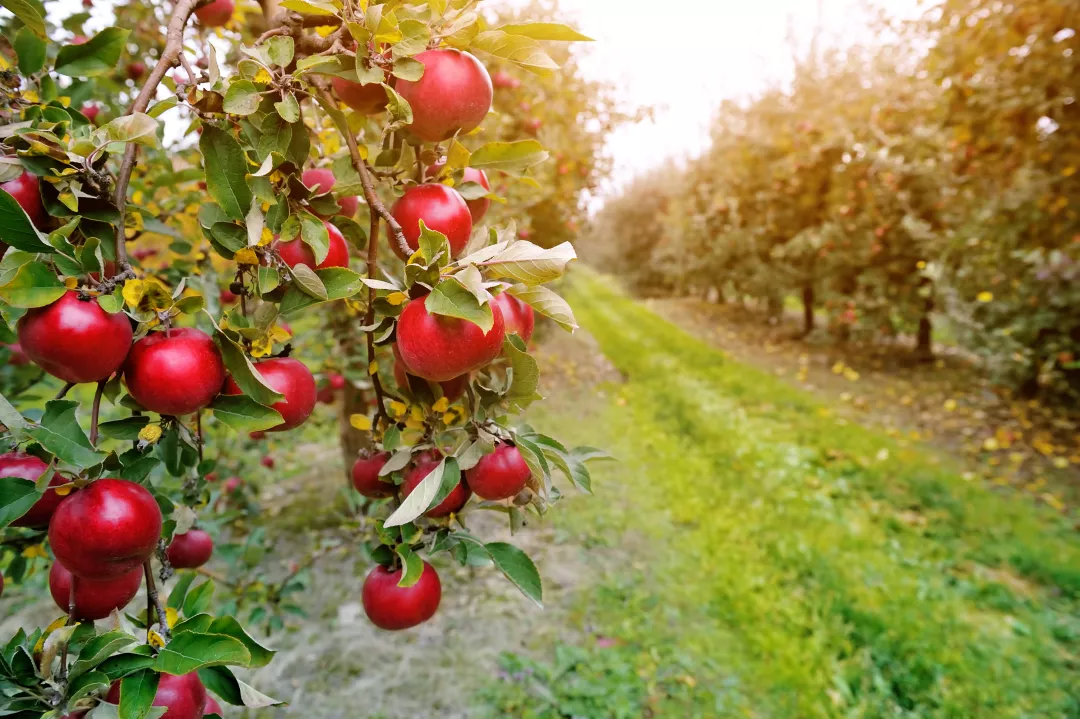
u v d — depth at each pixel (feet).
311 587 11.96
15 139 2.40
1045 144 18.02
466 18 2.66
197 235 6.11
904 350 35.96
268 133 2.66
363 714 9.23
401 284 2.77
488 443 2.99
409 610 3.29
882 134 31.07
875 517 15.76
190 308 2.46
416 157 3.05
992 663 10.29
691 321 55.72
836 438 21.03
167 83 4.11
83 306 2.14
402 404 3.13
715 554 13.91
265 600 8.64
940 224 29.91
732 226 49.11
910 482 17.34
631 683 9.90
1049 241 19.97
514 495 3.10
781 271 42.75
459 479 3.00
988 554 13.82
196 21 4.54
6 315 2.16
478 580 12.61
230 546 8.15
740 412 24.81
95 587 2.56
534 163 3.25
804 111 39.78
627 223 89.04
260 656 2.42
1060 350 21.98
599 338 45.16
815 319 51.62
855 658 10.36
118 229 2.36
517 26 2.69
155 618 2.55
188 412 2.42
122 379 2.47
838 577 12.47
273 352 2.94
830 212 36.42
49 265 2.20
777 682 9.98
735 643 11.02
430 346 2.51
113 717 2.35
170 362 2.30
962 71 18.66
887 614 11.28
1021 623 11.44
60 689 2.26
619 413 25.35
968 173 21.68
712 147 52.19
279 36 2.69
